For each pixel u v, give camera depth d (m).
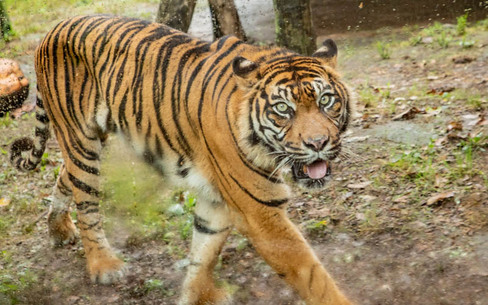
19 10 13.79
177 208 5.46
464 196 5.04
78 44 4.42
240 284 4.43
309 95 3.43
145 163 4.47
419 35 9.71
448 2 10.28
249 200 3.73
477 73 7.83
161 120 4.11
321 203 5.34
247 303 4.21
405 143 6.11
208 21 11.84
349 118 3.69
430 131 6.28
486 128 6.11
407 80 7.96
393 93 7.52
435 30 9.85
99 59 4.33
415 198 5.15
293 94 3.43
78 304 4.39
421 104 7.02
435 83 7.68
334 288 3.55
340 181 5.60
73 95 4.50
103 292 4.53
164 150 4.22
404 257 4.44
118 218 5.41
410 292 4.04
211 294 4.24
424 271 4.23
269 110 3.49
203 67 3.90
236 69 3.54
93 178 4.68
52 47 4.56
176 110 4.01
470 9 10.31
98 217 4.77
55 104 4.62
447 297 3.93
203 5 12.71
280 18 6.96
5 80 8.36
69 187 5.05
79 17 4.61
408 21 10.40
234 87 3.66
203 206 4.17
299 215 5.21
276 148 3.54
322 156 3.41
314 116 3.45
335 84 3.57
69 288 4.60
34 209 5.85
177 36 4.21
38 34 12.44
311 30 7.01
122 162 5.75
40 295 4.50
